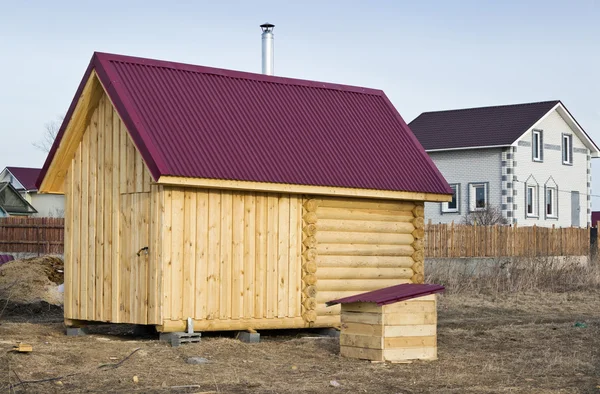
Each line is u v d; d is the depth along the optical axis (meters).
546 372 13.19
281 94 17.50
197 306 15.01
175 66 16.39
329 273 16.70
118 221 15.59
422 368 13.29
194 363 13.13
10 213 54.81
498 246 33.62
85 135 16.38
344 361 13.77
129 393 11.02
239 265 15.56
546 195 45.12
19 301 21.20
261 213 15.88
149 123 14.82
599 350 15.37
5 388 10.87
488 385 12.10
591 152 48.22
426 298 14.09
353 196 16.66
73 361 12.86
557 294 26.34
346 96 18.59
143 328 16.89
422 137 45.12
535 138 44.50
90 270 16.08
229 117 16.08
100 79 15.32
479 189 43.66
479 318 20.95
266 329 16.91
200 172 14.53
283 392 11.34
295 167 15.92
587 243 37.53
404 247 17.83
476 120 45.09
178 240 14.84
